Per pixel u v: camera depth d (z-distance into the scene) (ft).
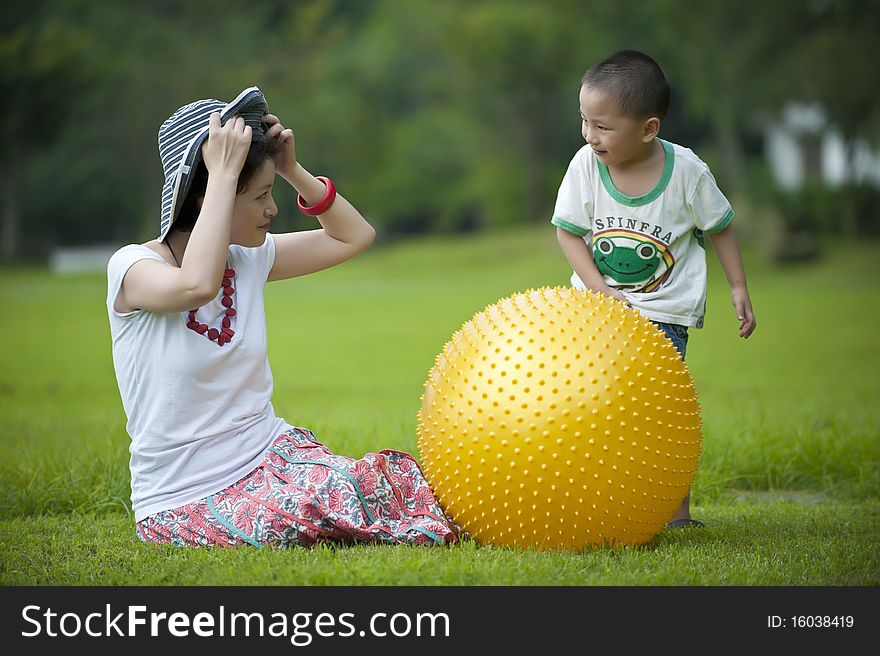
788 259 338.13
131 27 519.19
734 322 205.16
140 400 38.45
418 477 39.50
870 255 349.00
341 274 388.16
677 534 43.04
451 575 33.63
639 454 36.40
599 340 36.94
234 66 520.42
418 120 595.88
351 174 553.64
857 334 176.14
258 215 38.68
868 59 365.81
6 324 217.77
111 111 500.74
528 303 38.37
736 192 424.05
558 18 483.10
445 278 356.18
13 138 464.24
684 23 408.26
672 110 507.30
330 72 575.38
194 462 38.34
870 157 444.55
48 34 458.50
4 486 52.70
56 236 558.56
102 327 212.64
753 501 55.57
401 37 583.58
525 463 36.14
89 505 50.78
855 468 60.75
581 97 44.86
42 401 107.86
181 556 36.68
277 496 37.76
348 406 95.25
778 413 80.23
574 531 36.86
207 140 37.52
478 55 482.69
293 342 175.01
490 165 561.84
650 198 45.93
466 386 37.45
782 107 403.34
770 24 386.52
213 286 36.22
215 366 38.09
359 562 34.83
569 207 47.21
